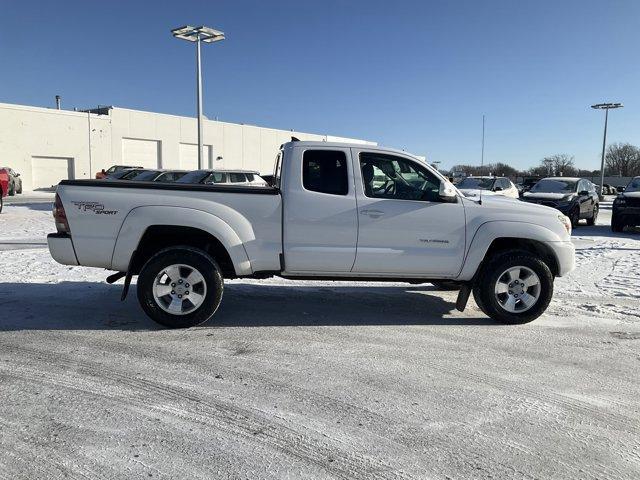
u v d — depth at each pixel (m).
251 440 3.39
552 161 96.38
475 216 6.09
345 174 5.91
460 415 3.82
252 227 5.77
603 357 5.13
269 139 60.84
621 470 3.15
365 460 3.19
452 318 6.51
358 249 5.90
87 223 5.62
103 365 4.64
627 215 16.09
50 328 5.72
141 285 5.62
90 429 3.48
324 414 3.77
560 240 6.23
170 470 3.03
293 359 4.89
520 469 3.14
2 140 39.28
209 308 5.73
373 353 5.11
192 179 19.84
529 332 5.94
